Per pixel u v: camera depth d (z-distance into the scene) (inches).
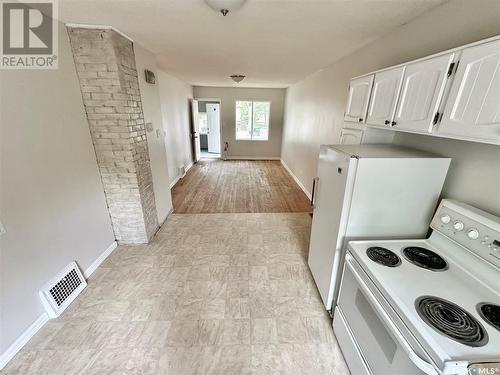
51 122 70.3
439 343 33.5
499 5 45.4
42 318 66.9
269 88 277.7
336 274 68.4
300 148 203.3
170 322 69.8
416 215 62.0
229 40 93.0
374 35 83.3
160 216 128.3
